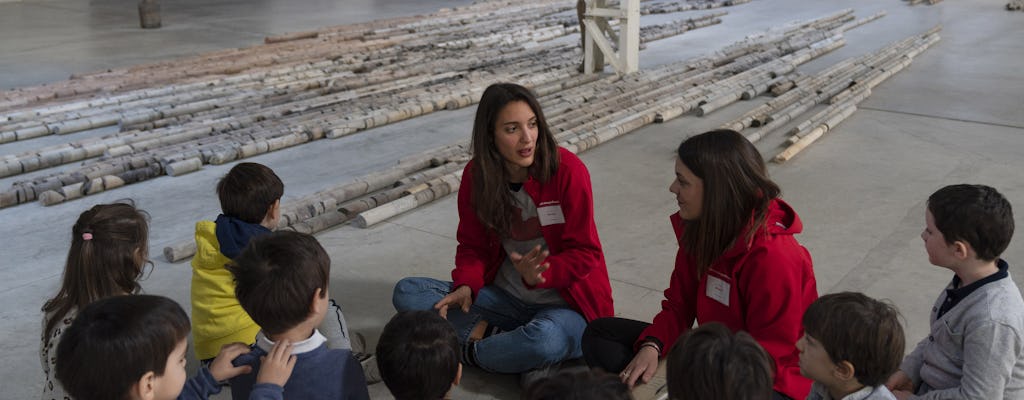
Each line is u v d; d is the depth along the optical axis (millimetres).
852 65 9781
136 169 6207
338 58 10938
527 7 16438
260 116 7734
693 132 7180
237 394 2461
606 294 3438
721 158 2557
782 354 2633
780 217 2682
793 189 5648
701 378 1699
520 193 3305
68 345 1832
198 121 7637
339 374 2340
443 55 10977
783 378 2629
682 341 1789
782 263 2588
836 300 2025
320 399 2314
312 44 12281
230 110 8070
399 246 4828
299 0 19344
